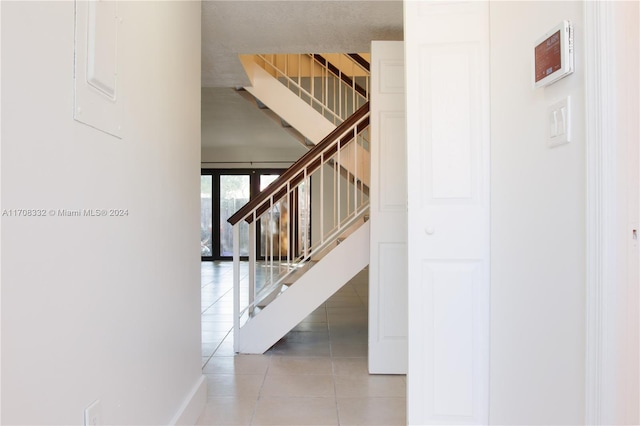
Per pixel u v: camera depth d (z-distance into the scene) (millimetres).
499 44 1600
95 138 1082
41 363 859
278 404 2178
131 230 1312
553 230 1241
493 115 1656
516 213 1475
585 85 1065
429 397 1711
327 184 8242
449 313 1704
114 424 1187
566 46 1135
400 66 2635
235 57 3414
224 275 7148
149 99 1468
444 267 1706
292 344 3303
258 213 3273
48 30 880
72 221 975
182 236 1839
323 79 4570
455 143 1704
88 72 1036
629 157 1010
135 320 1337
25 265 810
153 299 1495
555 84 1231
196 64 2074
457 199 1706
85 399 1028
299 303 3023
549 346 1264
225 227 9195
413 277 1710
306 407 2143
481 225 1697
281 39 3037
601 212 1012
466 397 1701
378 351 2629
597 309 1021
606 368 1004
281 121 4629
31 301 828
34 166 836
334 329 3779
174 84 1749
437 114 1711
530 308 1378
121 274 1237
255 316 3062
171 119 1709
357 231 2980
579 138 1114
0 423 746
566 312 1174
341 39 3064
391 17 2705
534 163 1351
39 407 851
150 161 1478
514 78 1481
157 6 1548
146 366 1426
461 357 1702
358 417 2031
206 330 3689
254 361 2883
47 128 878
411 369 1710
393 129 2637
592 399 1038
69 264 962
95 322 1082
